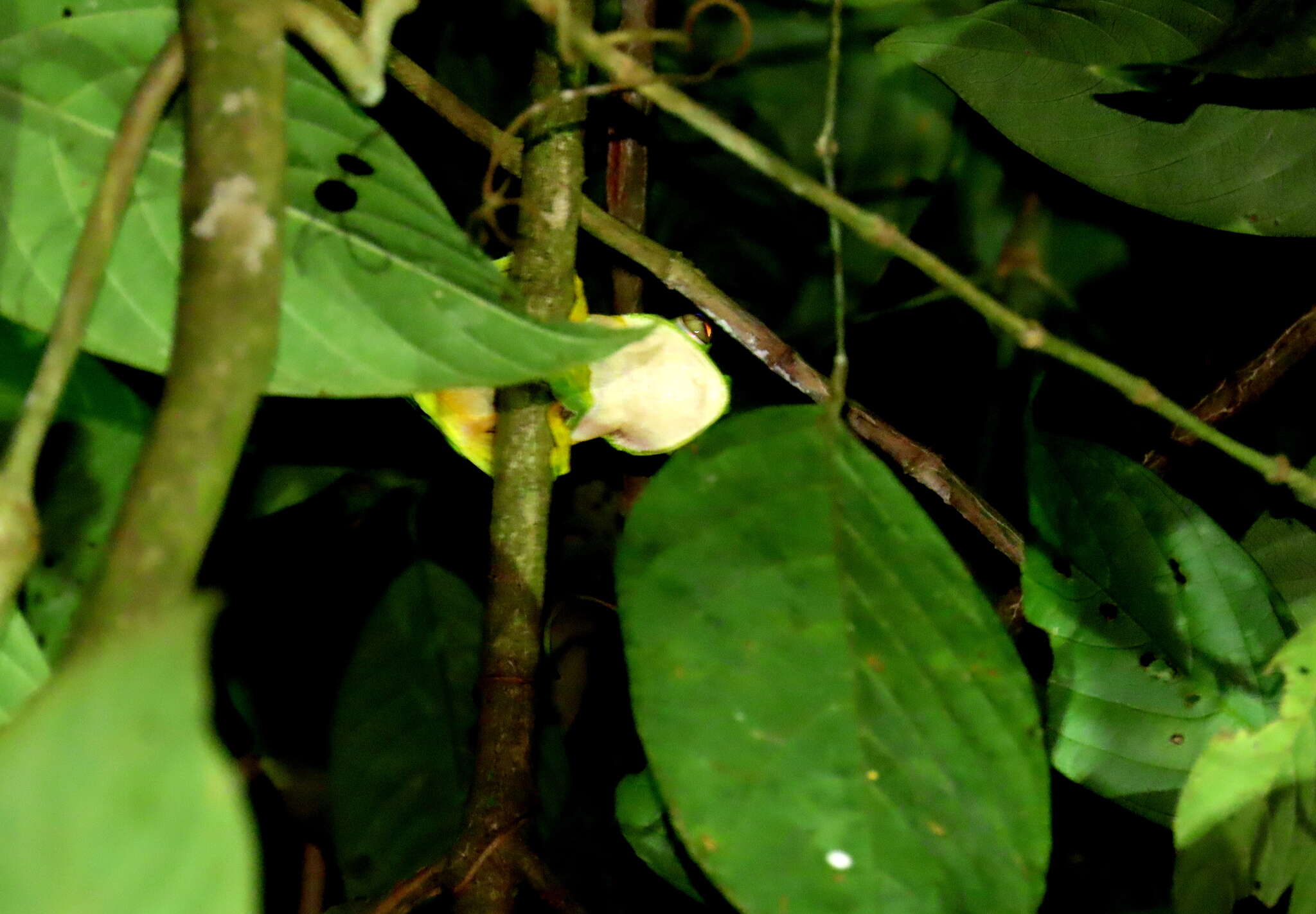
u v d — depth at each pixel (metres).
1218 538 0.53
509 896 0.54
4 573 0.46
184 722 0.29
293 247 0.49
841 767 0.48
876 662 0.48
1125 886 0.57
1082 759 0.53
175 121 0.49
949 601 0.49
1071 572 0.54
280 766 0.58
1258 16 0.53
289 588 0.59
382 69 0.48
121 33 0.50
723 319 0.58
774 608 0.48
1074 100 0.57
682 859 0.54
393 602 0.59
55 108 0.50
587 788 0.59
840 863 0.48
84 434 0.54
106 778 0.30
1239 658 0.53
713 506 0.49
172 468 0.43
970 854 0.48
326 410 0.58
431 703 0.58
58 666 0.40
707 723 0.48
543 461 0.55
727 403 0.57
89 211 0.48
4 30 0.50
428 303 0.49
